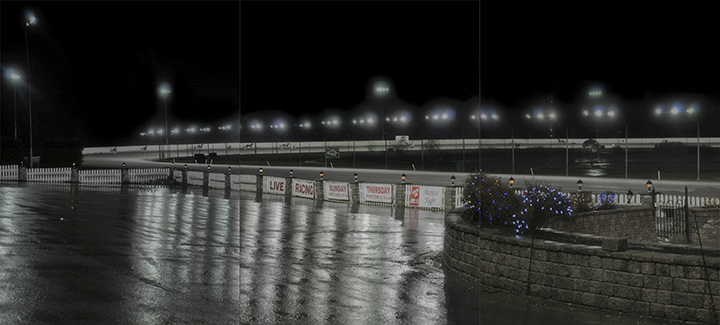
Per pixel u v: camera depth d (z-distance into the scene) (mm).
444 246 11109
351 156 69688
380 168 55406
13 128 61344
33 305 7598
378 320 7137
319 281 9438
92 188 29953
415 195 22703
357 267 10602
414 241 13867
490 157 66312
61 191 27188
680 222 15234
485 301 7898
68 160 42688
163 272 9812
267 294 8469
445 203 21359
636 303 7270
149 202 22766
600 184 31875
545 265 8125
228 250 12156
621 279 7402
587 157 65188
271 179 29547
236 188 31875
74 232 13867
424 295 8516
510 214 10016
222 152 84375
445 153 70875
